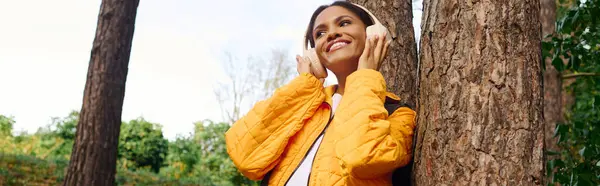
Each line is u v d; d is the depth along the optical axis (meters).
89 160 5.21
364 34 1.84
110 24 5.49
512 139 1.47
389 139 1.49
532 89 1.52
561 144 3.59
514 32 1.55
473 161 1.48
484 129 1.49
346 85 1.66
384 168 1.49
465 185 1.48
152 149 14.17
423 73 1.70
